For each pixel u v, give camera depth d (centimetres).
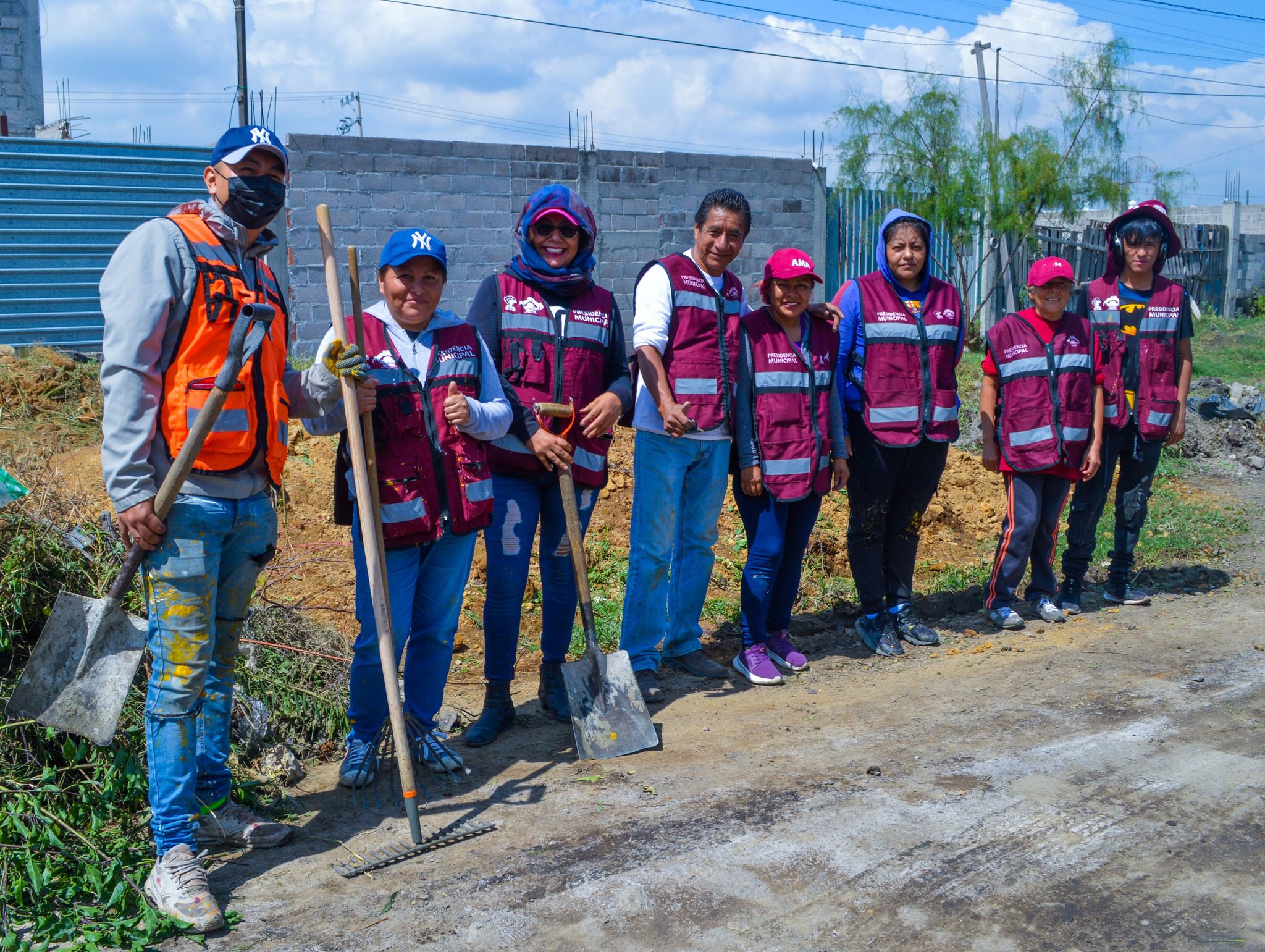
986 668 498
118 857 301
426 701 389
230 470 290
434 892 296
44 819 300
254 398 296
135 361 274
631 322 1238
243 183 294
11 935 269
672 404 447
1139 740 404
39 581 375
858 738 411
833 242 1411
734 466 492
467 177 1116
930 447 520
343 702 425
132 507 277
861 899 291
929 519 761
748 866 308
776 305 474
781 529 486
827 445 490
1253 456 1024
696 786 368
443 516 364
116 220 953
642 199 1224
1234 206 2466
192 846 295
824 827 332
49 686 291
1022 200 1498
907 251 505
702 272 467
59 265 935
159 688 290
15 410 696
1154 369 586
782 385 473
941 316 514
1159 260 598
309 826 341
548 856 316
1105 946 269
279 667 424
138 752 343
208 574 291
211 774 325
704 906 287
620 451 786
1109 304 592
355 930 277
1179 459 994
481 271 1142
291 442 664
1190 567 690
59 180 925
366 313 365
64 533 397
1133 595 615
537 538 638
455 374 367
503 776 382
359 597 369
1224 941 272
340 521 370
